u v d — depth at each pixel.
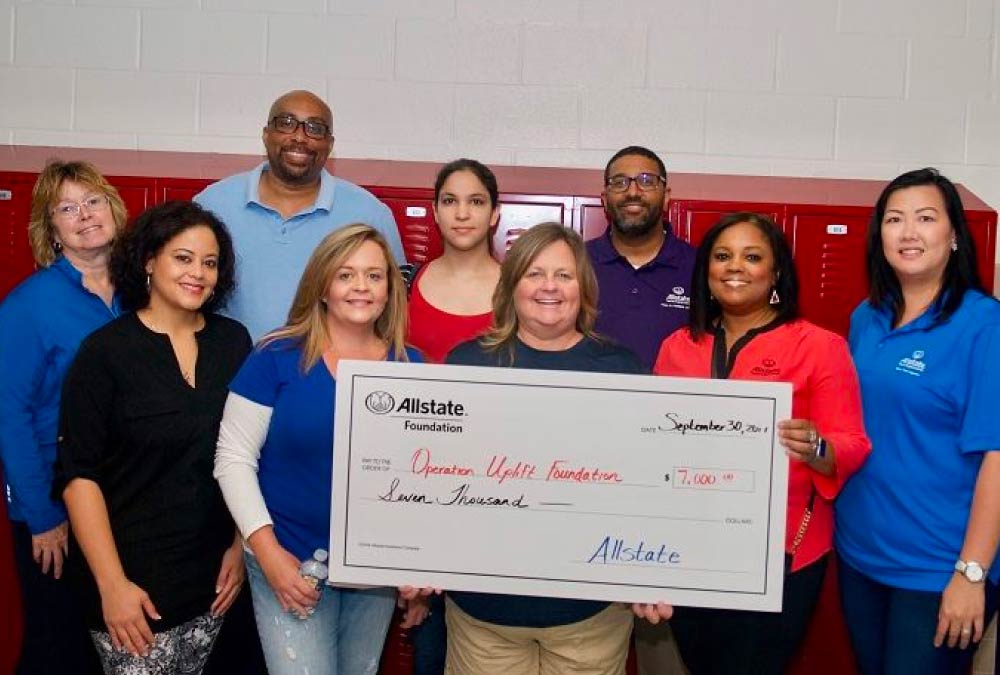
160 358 1.93
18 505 2.29
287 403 1.89
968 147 3.26
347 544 1.89
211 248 1.99
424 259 2.81
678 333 2.16
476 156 3.27
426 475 1.88
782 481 1.86
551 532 1.88
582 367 1.95
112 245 2.24
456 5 3.23
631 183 2.52
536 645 1.96
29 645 2.34
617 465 1.87
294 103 2.47
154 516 1.91
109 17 3.24
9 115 3.26
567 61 3.25
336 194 2.59
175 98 3.25
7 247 2.80
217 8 3.23
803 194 2.94
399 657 2.85
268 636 1.96
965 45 3.23
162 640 1.94
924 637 1.94
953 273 1.96
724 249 1.99
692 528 1.87
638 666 2.75
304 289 1.92
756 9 3.23
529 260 1.89
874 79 3.25
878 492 2.00
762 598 1.87
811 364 1.96
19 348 2.17
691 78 3.25
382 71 3.25
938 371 1.92
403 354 1.99
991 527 1.85
